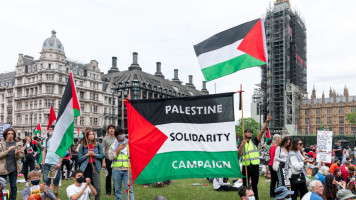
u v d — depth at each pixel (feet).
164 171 23.84
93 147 27.43
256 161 27.63
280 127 304.30
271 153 32.09
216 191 37.78
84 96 261.03
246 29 27.66
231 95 24.25
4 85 291.38
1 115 288.51
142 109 24.45
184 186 42.50
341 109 351.25
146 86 319.27
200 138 24.16
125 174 26.81
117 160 26.68
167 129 24.31
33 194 23.16
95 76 274.57
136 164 23.85
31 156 45.21
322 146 48.16
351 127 343.26
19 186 41.63
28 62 269.64
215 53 28.12
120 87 307.78
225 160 23.67
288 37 308.60
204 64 28.27
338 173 33.68
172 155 24.04
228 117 24.02
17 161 27.78
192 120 24.38
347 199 21.70
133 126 24.30
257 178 27.76
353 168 40.73
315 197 21.20
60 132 26.48
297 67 330.95
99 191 27.17
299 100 361.30
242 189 20.56
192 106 24.50
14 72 296.51
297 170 25.53
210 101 24.34
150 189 39.19
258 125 317.22
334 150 67.67
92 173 27.09
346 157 62.28
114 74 332.80
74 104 27.48
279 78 305.53
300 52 339.98
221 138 23.94
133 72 323.16
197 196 33.63
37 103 246.68
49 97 240.53
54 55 244.42
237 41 27.68
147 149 24.03
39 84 245.24
